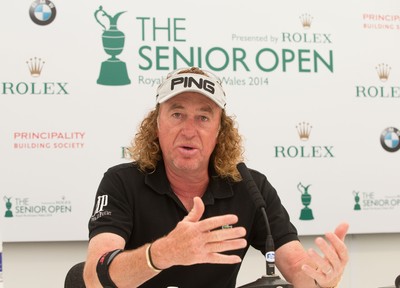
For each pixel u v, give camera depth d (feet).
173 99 7.22
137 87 11.76
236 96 12.16
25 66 11.39
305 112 12.42
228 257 5.37
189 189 7.72
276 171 12.18
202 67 12.07
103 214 7.10
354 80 12.69
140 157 7.73
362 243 12.64
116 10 11.81
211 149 7.39
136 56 11.81
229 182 7.90
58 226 11.25
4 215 11.08
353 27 12.78
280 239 7.69
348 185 12.44
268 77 12.32
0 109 11.22
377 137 12.66
